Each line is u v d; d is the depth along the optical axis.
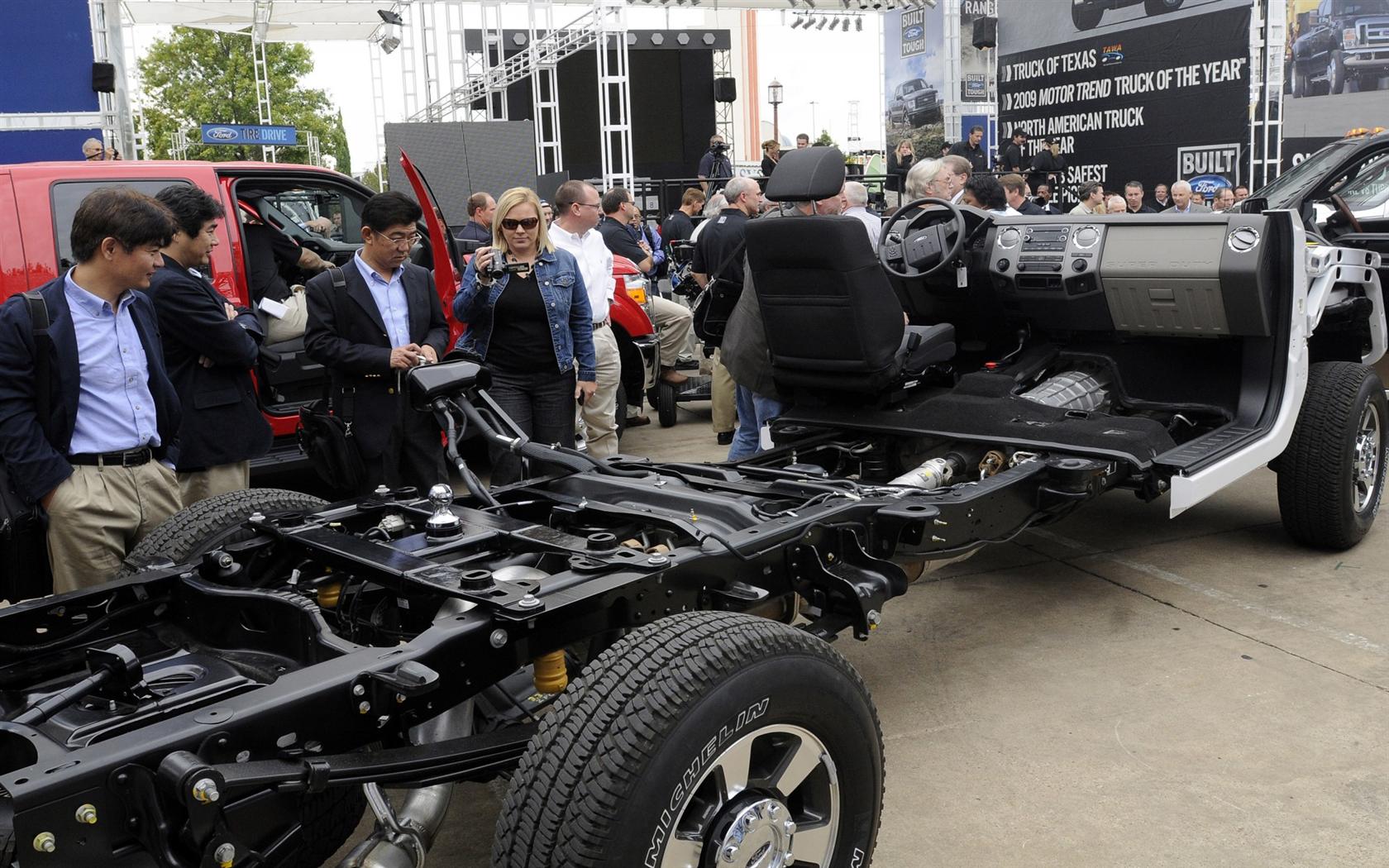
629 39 20.52
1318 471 4.48
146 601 2.58
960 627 4.11
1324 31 14.61
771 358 4.47
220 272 5.27
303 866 2.48
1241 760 3.08
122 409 3.30
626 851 1.84
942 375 4.71
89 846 1.68
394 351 4.09
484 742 2.10
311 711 1.90
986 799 2.92
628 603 2.29
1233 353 4.48
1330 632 3.91
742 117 48.12
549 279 4.48
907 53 19.28
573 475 3.24
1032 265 4.52
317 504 3.05
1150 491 3.84
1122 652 3.82
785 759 2.11
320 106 37.69
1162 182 13.34
